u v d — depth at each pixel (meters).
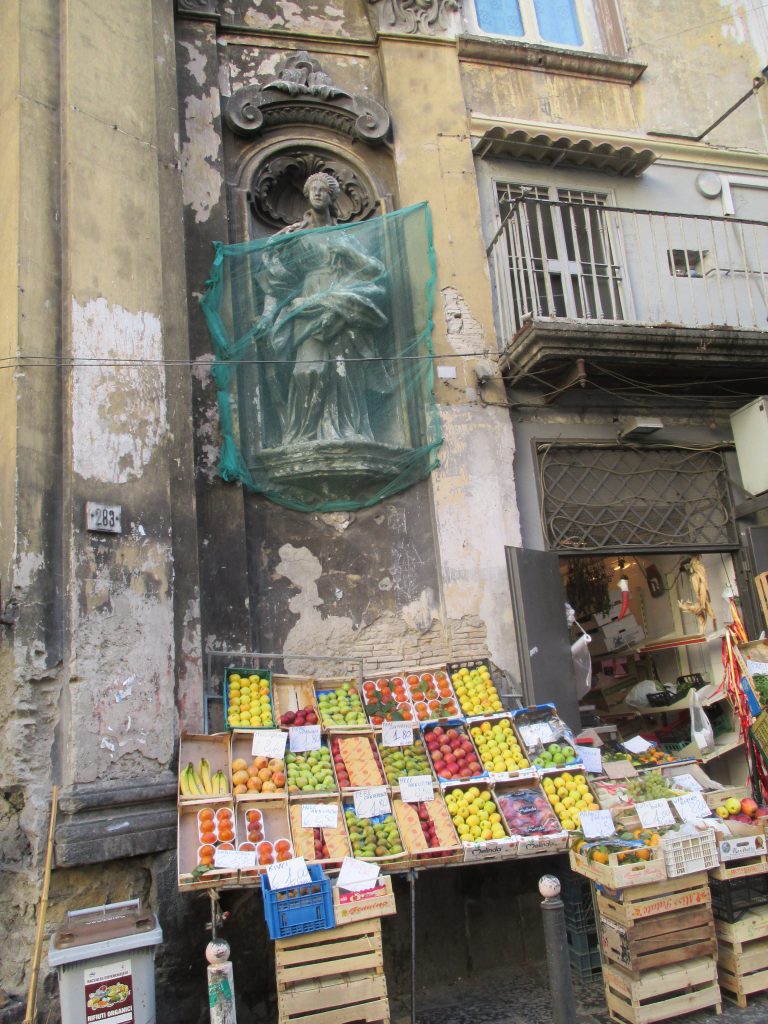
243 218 7.70
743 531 8.35
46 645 5.21
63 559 5.38
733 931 5.34
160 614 5.63
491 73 8.91
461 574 7.28
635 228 8.88
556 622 7.33
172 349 6.45
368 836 5.22
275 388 7.25
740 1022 5.05
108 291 5.95
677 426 8.55
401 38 8.57
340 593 7.14
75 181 5.95
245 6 8.23
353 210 8.23
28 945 4.88
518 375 7.70
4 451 5.48
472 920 6.30
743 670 6.93
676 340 7.62
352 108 8.18
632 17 9.69
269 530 7.07
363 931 4.77
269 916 4.60
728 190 9.48
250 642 6.64
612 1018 5.23
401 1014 5.63
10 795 5.13
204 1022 5.20
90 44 6.33
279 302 7.36
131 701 5.38
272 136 8.09
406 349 7.70
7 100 6.07
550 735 6.11
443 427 7.53
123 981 4.27
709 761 7.79
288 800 5.25
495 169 8.65
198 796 5.14
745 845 5.40
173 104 7.03
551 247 8.73
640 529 8.16
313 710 5.91
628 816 5.66
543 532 7.74
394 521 7.42
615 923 5.20
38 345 5.60
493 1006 5.64
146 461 5.84
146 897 5.22
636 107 9.43
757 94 9.95
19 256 5.64
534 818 5.57
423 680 6.44
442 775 5.70
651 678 9.75
